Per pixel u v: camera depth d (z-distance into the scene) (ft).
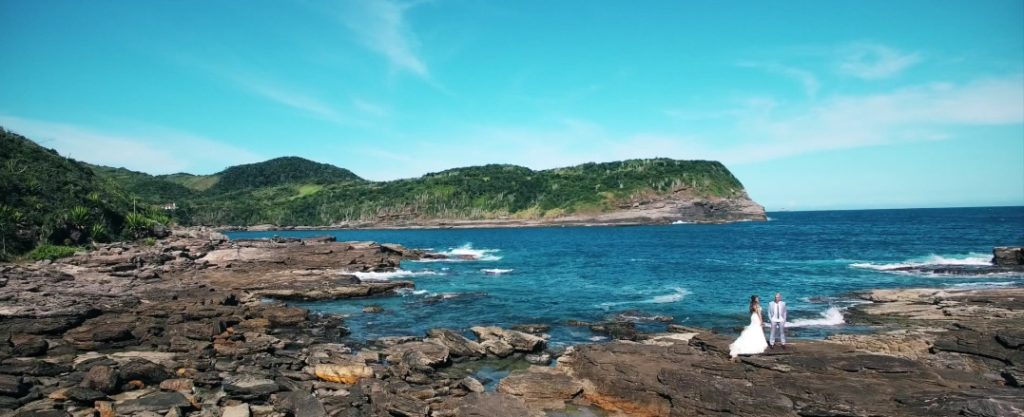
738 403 42.34
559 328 81.82
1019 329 57.06
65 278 112.78
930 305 84.74
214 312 84.48
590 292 117.70
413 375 55.77
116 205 184.24
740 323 83.82
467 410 45.11
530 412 44.83
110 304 89.97
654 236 352.49
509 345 66.95
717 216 575.38
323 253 163.63
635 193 612.70
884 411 39.17
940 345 55.93
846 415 39.14
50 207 150.71
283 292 112.06
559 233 445.37
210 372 54.49
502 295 114.93
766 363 48.91
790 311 89.25
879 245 228.22
